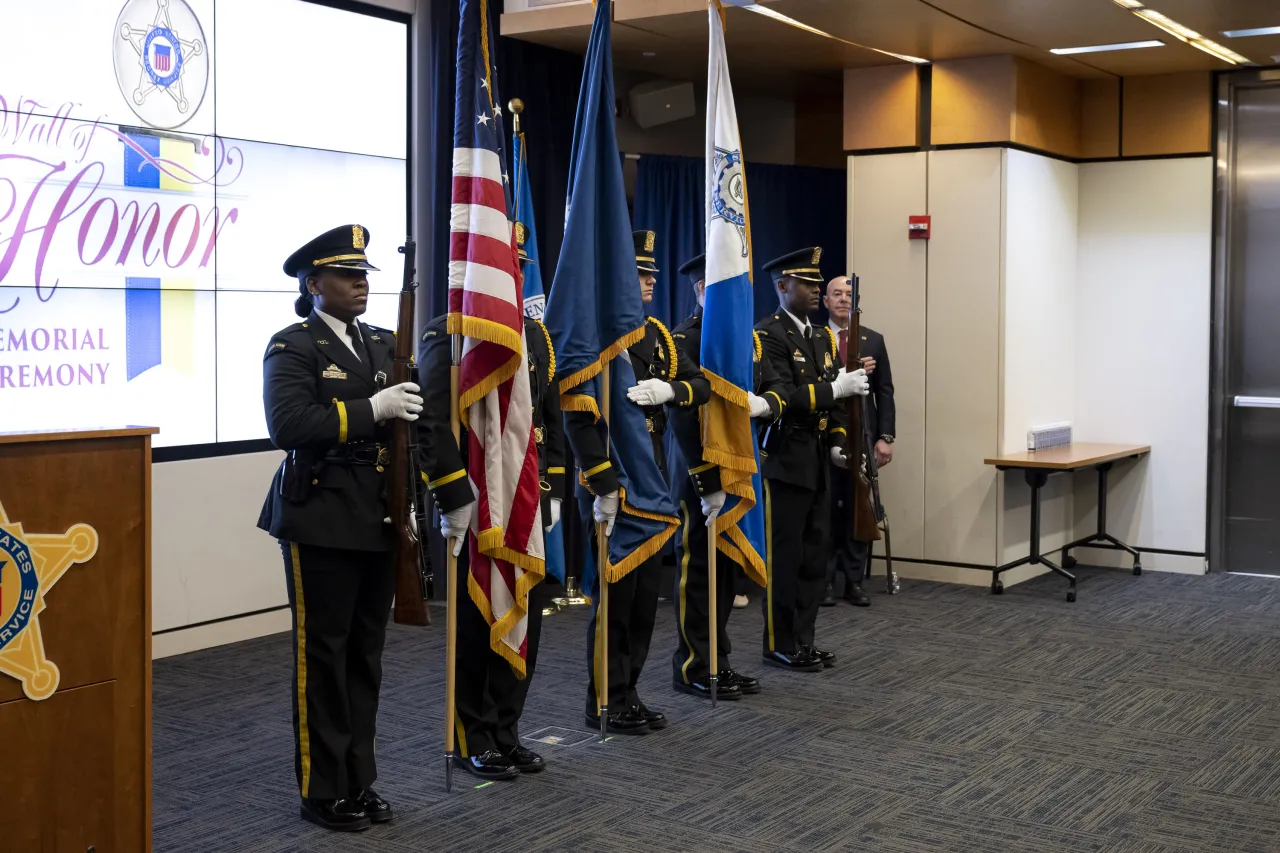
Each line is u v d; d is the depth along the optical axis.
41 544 2.48
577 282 3.92
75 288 4.89
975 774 3.86
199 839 3.31
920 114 6.88
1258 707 4.61
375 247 6.16
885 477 7.05
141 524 2.63
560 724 4.35
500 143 3.64
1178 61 6.79
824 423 5.01
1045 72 6.96
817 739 4.20
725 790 3.70
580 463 3.94
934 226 6.84
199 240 5.35
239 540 5.53
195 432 5.37
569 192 4.19
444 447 3.48
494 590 3.63
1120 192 7.38
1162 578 7.10
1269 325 7.09
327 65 5.88
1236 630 5.85
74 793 2.55
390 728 4.30
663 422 4.66
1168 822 3.48
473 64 3.60
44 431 2.50
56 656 2.51
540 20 6.21
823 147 8.28
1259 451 7.14
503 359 3.55
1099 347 7.47
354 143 6.02
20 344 4.71
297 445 3.19
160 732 4.25
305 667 3.37
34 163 4.74
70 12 4.84
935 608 6.28
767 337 4.90
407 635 5.64
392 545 3.35
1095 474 7.52
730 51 6.61
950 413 6.84
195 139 5.32
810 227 7.97
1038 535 6.64
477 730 3.82
